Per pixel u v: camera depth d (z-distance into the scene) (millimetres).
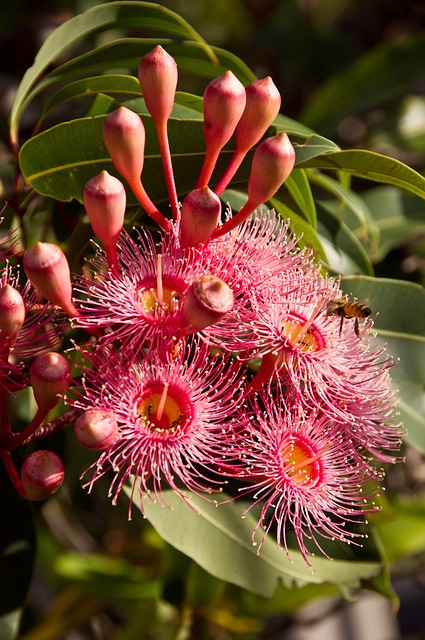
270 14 728
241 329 371
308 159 392
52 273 355
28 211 473
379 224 526
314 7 766
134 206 413
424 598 769
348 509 379
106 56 449
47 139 406
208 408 368
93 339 401
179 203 406
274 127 400
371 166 399
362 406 381
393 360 444
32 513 412
